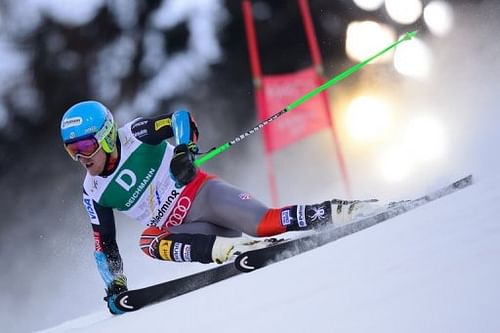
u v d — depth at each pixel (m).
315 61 39.53
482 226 10.84
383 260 10.98
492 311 8.28
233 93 46.66
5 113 44.72
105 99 45.47
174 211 16.39
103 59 45.53
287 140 37.56
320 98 37.75
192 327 11.27
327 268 11.70
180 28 46.19
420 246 10.98
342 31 46.38
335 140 37.16
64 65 45.16
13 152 44.53
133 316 14.18
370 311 9.27
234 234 16.83
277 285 11.84
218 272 14.83
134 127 16.06
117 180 15.98
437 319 8.52
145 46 45.81
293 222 15.68
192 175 15.43
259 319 10.39
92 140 15.33
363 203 15.45
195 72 46.19
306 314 9.91
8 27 45.03
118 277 16.42
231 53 46.88
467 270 9.44
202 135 46.09
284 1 46.91
